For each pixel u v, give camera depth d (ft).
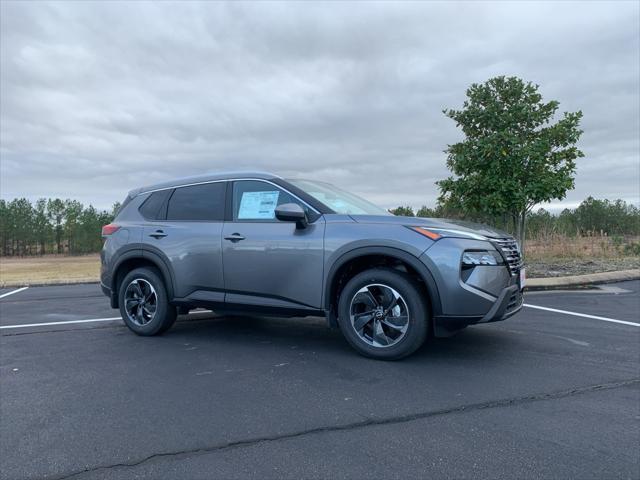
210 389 11.85
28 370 13.99
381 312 13.57
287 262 14.75
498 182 29.76
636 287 28.73
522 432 9.08
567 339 16.08
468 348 14.97
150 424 9.87
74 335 18.70
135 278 18.02
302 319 20.61
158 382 12.52
